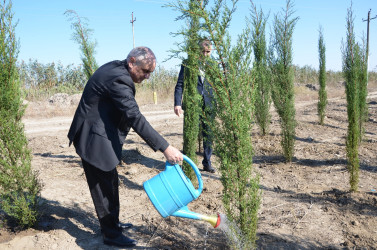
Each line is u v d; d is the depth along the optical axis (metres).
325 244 3.26
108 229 3.20
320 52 9.82
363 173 5.43
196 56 2.73
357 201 4.20
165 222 3.78
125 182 5.16
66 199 4.41
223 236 3.44
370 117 11.59
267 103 8.24
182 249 3.18
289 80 5.91
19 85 3.38
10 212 3.46
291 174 5.52
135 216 3.95
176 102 4.91
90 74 6.00
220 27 2.65
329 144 7.47
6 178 3.26
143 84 22.89
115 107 2.93
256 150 7.07
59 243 3.28
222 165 2.84
